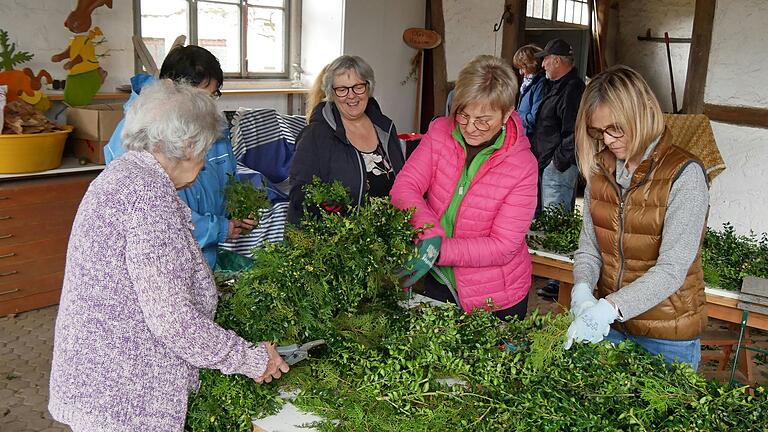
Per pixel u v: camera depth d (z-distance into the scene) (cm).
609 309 204
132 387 165
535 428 166
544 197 558
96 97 511
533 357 192
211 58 272
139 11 545
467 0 718
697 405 172
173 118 165
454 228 265
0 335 419
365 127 317
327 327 204
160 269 159
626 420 169
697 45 600
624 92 203
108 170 167
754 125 580
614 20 1010
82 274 163
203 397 181
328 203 245
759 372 402
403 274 241
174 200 166
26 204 436
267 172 518
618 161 222
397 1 694
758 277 321
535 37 820
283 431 172
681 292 221
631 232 220
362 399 181
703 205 208
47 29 486
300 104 667
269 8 639
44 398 354
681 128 441
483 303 264
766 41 565
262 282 203
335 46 649
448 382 196
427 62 742
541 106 548
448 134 265
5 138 418
